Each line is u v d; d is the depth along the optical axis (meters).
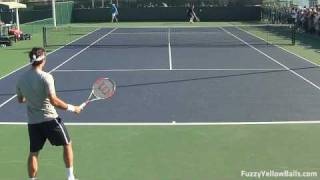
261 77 18.25
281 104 13.73
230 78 18.14
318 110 12.92
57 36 36.12
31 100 7.32
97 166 8.74
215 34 36.41
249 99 14.46
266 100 14.30
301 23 37.97
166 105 13.80
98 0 52.09
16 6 32.56
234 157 9.10
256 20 51.31
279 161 8.84
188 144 9.98
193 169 8.50
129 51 26.91
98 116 12.58
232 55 24.84
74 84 17.33
